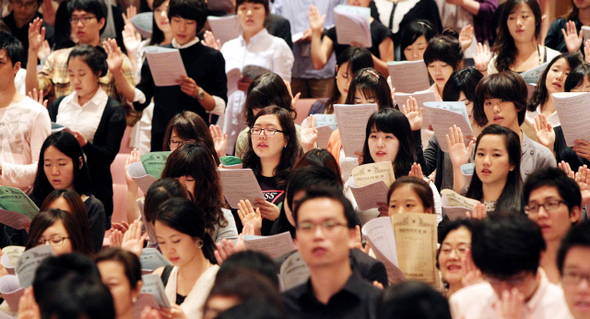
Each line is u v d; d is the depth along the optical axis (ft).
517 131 49.60
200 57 63.62
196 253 38.81
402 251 36.52
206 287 37.65
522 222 29.37
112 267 32.48
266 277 25.84
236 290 23.30
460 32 74.59
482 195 44.27
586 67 54.70
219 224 46.01
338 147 55.06
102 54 61.87
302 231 28.02
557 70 57.36
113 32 77.41
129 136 74.69
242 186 46.73
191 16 63.31
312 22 74.69
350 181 45.78
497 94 49.16
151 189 42.65
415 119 53.16
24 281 36.78
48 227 41.22
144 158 48.83
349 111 49.96
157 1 75.51
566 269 26.73
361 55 62.18
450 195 40.81
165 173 46.11
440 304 23.53
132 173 48.78
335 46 75.61
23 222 48.11
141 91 65.21
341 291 28.12
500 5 77.10
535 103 58.34
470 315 29.58
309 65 76.95
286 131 50.93
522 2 64.54
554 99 48.75
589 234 26.50
